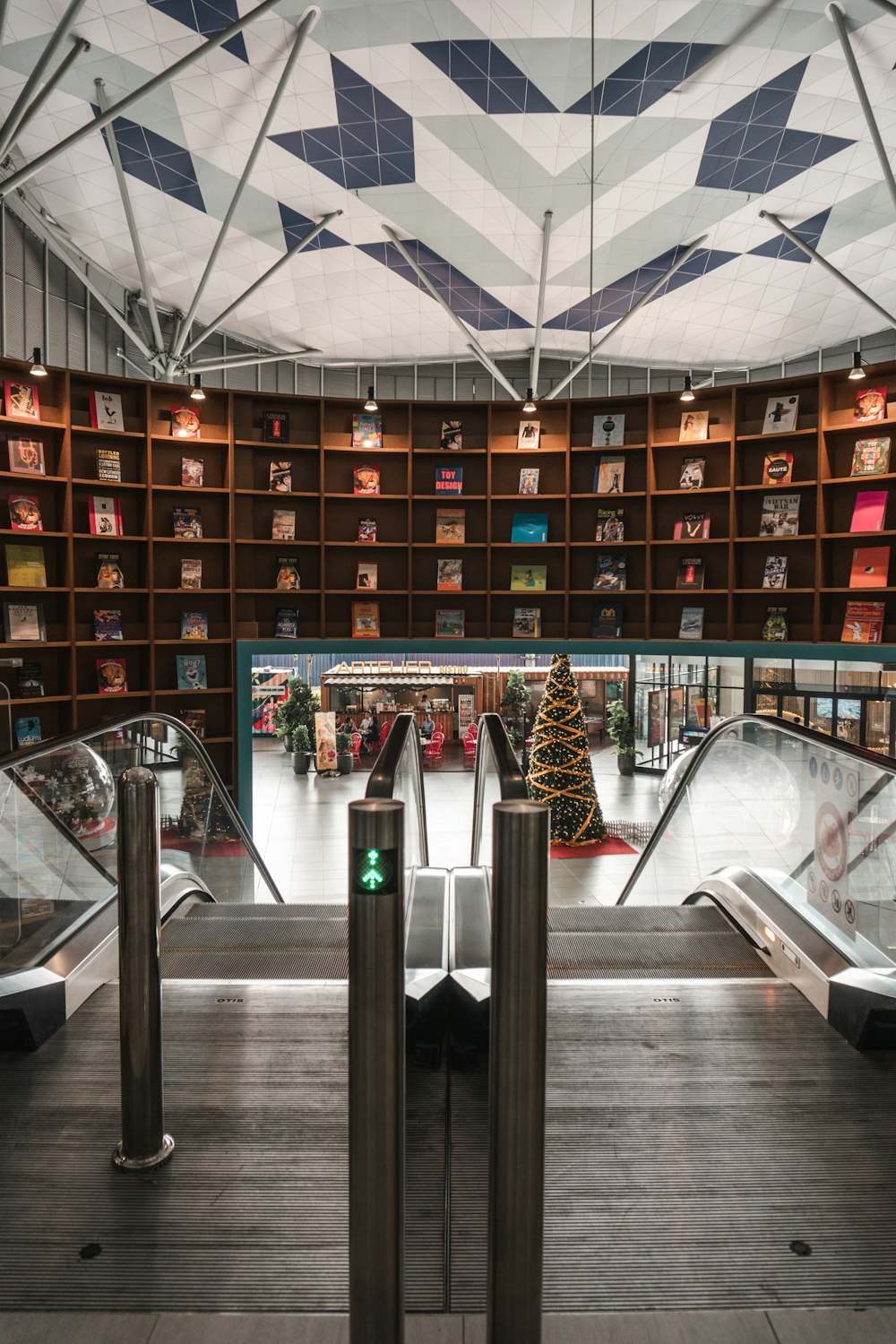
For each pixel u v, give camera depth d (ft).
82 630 26.27
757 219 34.81
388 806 3.97
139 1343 4.47
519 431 28.68
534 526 28.81
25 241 37.73
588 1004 8.59
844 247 37.60
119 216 35.17
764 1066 7.39
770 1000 8.75
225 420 28.02
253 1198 5.58
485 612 29.45
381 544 28.45
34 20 23.72
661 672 58.08
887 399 25.22
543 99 26.94
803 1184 5.82
